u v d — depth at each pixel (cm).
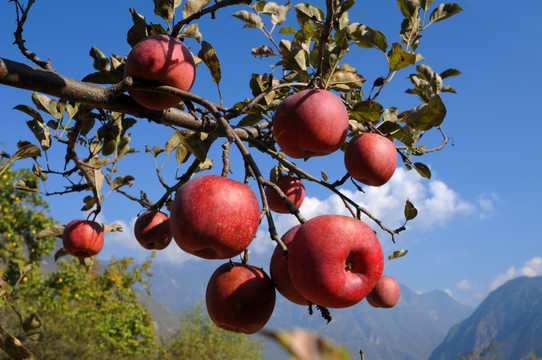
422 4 292
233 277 182
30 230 1562
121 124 355
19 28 234
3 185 1535
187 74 204
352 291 150
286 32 349
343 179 247
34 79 184
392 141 263
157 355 2506
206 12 208
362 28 276
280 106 209
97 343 1852
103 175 361
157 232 323
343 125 205
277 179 294
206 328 2841
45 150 334
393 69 248
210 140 262
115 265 2125
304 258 151
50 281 1714
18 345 184
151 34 235
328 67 236
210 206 163
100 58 274
